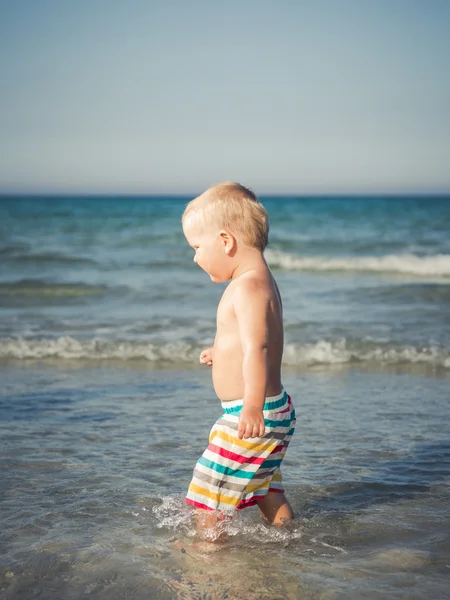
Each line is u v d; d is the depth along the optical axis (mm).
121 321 8633
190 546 2299
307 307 9891
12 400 4770
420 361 6375
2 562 2154
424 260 16797
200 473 2361
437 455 3441
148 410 4473
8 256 18922
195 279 14133
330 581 2027
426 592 1952
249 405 2209
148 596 1935
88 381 5520
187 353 6680
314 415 4344
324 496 2848
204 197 2490
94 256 19328
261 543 2336
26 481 2996
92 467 3213
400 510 2672
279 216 44406
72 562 2158
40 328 8125
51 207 67188
